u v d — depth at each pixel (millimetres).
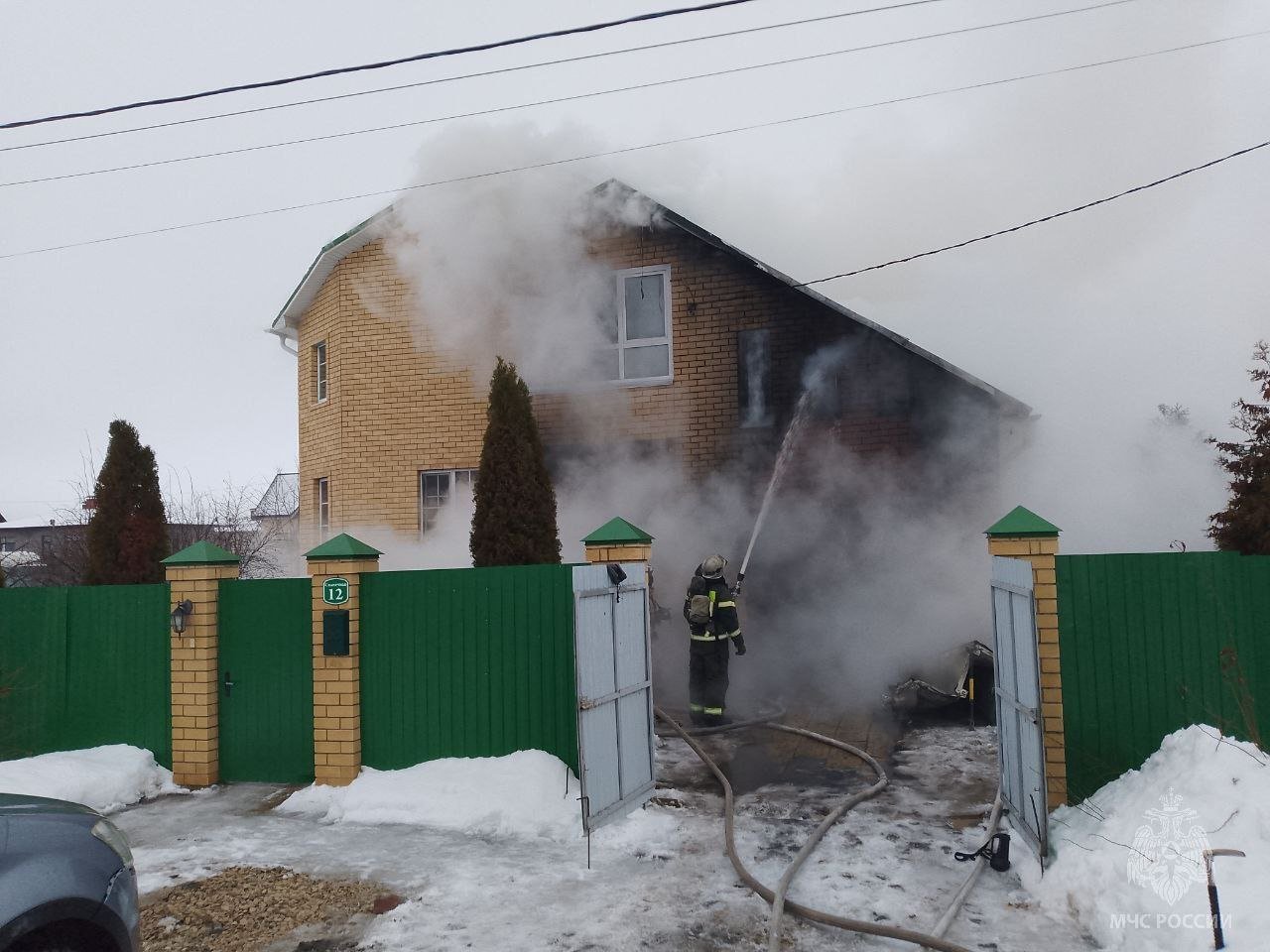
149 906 4141
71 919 2787
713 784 5867
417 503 10297
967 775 5875
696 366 9688
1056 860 4125
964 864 4418
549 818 5188
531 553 6730
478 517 6832
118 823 5484
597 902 4078
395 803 5449
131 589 6598
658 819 5191
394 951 3646
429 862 4648
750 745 6773
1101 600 4801
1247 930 3148
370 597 6082
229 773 6324
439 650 5945
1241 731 4535
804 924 3805
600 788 4895
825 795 5586
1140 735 4695
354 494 10516
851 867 4402
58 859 2803
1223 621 4645
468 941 3715
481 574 5922
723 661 7215
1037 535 4902
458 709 5891
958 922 3787
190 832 5258
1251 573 4629
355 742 5938
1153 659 4711
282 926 3904
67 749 6578
